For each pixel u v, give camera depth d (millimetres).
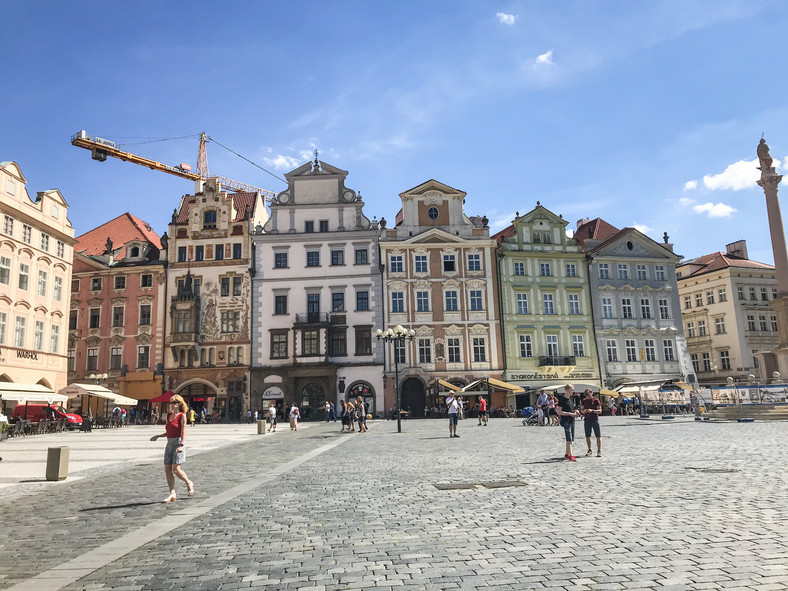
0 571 6961
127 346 59031
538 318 59031
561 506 9625
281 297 58219
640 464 14797
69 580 6539
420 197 59875
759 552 6695
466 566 6555
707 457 15883
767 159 41406
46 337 46250
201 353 58094
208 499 11578
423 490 11750
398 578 6230
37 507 11359
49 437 34156
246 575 6527
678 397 45312
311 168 60812
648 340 61156
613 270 61812
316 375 56188
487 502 10203
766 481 11594
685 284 72750
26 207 44188
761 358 44656
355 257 58656
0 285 41094
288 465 17391
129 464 18906
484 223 59938
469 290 58312
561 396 16609
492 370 56875
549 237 61344
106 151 78812
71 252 50250
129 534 8703
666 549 6938
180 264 59594
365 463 17125
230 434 35875
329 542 7824
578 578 6027
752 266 68062
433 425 39906
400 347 56938
